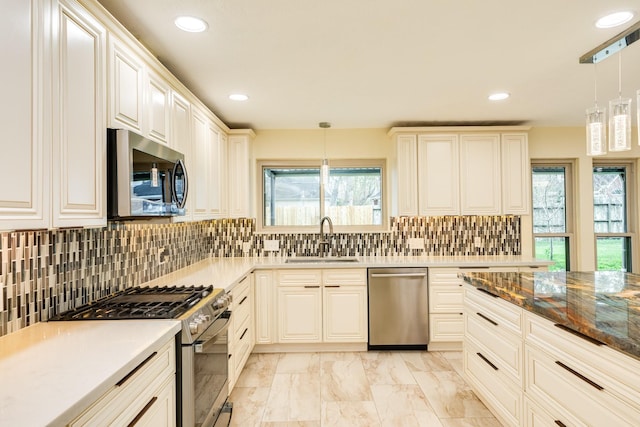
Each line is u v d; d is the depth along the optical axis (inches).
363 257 152.6
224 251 157.3
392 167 155.4
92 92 56.2
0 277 52.9
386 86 108.0
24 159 42.2
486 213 146.4
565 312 59.9
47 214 45.9
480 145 146.9
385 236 157.0
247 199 146.9
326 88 109.1
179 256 121.6
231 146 146.9
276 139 158.9
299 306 135.2
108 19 60.3
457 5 66.5
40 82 44.8
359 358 130.0
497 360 82.4
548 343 63.7
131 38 67.2
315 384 109.6
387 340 134.9
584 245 158.7
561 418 60.2
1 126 38.9
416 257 152.2
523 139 147.2
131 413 46.4
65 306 66.3
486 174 146.8
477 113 137.1
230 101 120.6
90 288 73.5
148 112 75.9
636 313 59.2
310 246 157.1
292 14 69.0
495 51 85.6
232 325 98.1
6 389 37.2
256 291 134.3
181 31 75.0
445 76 100.6
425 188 146.5
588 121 75.6
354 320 135.0
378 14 69.2
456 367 121.6
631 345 44.9
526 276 96.7
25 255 57.5
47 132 45.9
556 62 91.7
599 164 162.9
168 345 58.1
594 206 163.0
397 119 144.8
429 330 135.3
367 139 159.5
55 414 32.6
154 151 70.1
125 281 87.0
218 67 93.1
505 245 157.8
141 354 47.7
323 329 135.0
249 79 101.6
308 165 162.9
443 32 76.4
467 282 97.3
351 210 164.6
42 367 42.6
